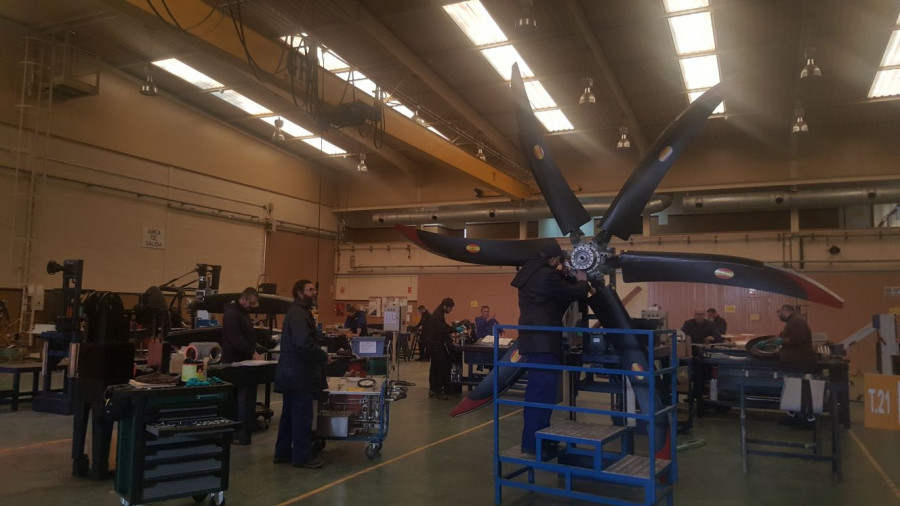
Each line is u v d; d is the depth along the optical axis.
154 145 14.33
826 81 11.84
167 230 14.64
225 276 16.25
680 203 17.00
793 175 14.95
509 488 4.55
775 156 15.16
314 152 18.77
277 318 16.25
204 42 8.42
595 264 4.96
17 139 11.65
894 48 10.48
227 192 16.39
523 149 5.42
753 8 9.36
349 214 21.30
